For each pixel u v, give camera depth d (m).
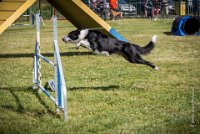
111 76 10.43
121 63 12.43
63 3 11.94
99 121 6.60
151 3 32.56
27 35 22.42
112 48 8.41
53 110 7.27
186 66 11.88
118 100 7.94
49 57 14.01
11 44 18.39
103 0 31.67
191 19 20.69
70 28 26.23
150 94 8.42
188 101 7.80
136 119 6.71
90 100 7.95
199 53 14.57
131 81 9.80
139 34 21.45
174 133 6.05
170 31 22.72
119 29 24.55
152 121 6.60
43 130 6.22
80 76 10.48
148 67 11.68
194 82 9.65
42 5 36.84
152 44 8.62
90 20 11.85
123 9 34.28
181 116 6.84
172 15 33.59
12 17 10.65
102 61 12.89
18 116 6.95
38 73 8.64
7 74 10.87
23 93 8.61
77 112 7.13
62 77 6.55
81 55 14.30
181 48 15.84
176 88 8.99
